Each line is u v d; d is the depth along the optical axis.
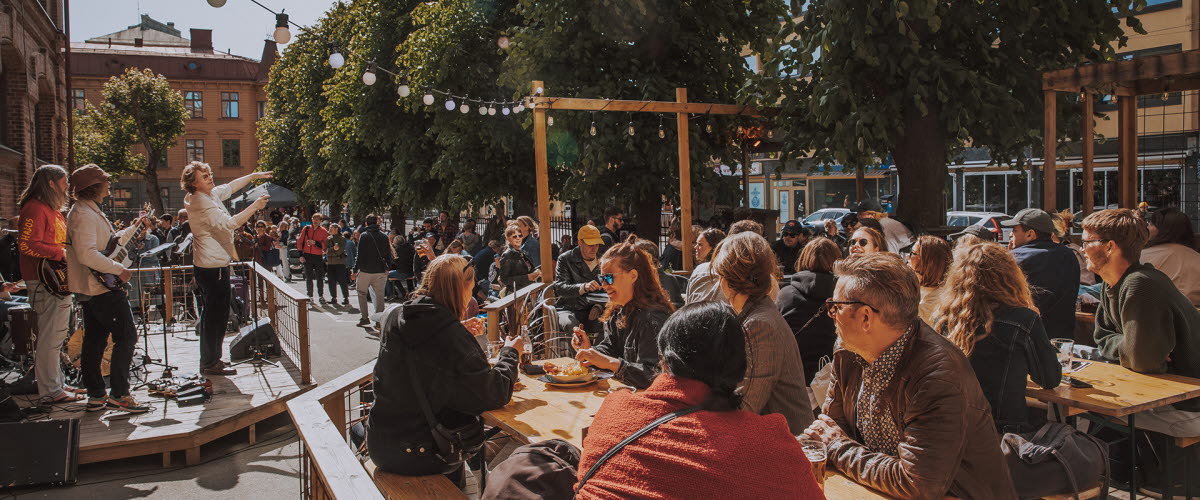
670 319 2.08
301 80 30.80
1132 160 8.27
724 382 1.94
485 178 17.75
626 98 12.84
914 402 2.46
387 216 38.06
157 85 52.50
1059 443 3.06
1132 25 8.95
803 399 3.06
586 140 12.84
